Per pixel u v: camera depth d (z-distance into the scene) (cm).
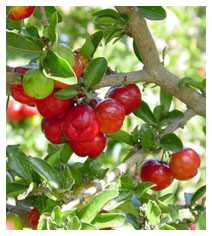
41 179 45
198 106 50
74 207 43
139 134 51
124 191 47
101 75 44
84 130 44
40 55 42
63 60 41
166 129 52
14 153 45
